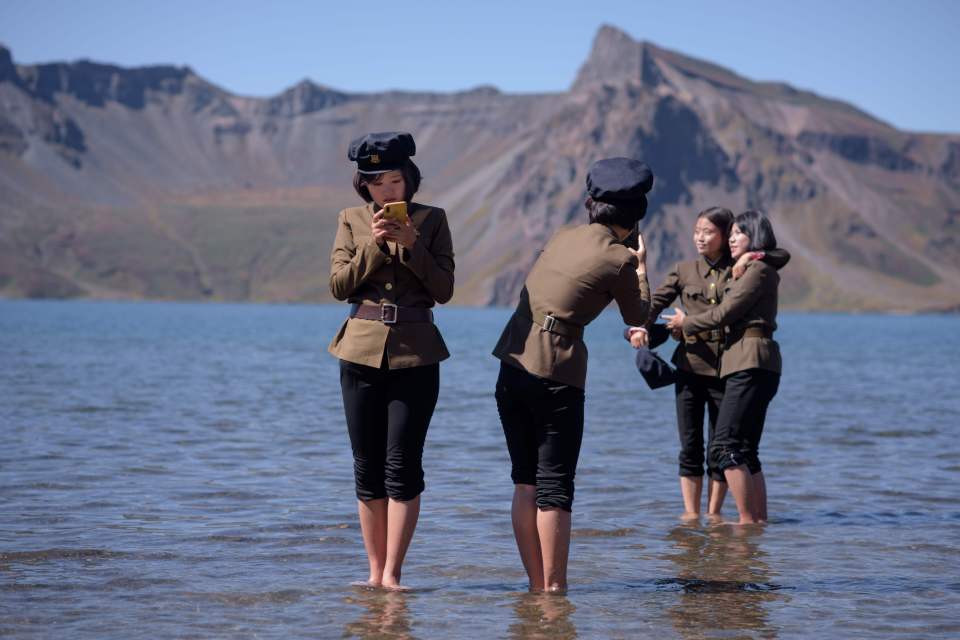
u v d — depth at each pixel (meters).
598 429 14.39
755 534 7.14
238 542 6.62
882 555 6.46
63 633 4.54
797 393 22.03
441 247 5.48
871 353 53.03
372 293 5.40
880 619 4.94
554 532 5.40
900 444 12.62
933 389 23.88
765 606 5.18
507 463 10.57
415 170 5.49
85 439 11.95
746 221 7.58
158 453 10.91
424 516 7.65
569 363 5.31
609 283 5.29
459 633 4.62
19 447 11.07
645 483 9.42
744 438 7.56
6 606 4.98
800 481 9.73
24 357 32.34
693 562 6.25
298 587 5.46
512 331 5.46
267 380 23.88
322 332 80.31
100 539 6.59
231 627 4.68
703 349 7.72
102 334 62.56
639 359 7.36
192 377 24.44
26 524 7.03
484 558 6.29
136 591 5.32
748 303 7.41
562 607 5.12
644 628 4.74
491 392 20.77
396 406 5.41
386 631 4.64
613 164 5.51
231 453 11.05
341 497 8.38
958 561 6.29
